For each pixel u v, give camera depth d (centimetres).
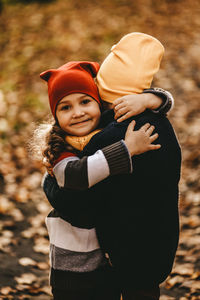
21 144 597
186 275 337
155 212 173
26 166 548
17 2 1287
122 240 172
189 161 529
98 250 186
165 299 310
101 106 189
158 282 183
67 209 177
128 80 177
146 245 173
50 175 191
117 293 194
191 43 972
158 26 1084
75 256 182
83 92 179
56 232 187
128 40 182
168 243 178
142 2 1258
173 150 177
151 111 176
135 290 180
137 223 171
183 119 643
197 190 467
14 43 1012
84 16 1163
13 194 487
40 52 954
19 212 452
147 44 182
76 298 182
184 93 737
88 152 173
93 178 163
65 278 182
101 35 1031
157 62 183
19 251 382
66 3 1266
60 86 180
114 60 181
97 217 179
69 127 182
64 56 927
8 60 923
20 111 695
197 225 405
